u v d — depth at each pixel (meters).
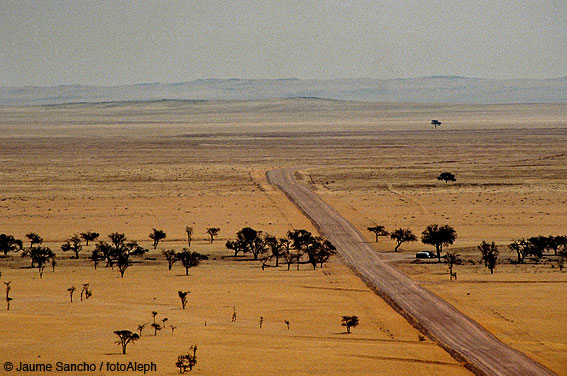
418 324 184.50
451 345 167.12
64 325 168.12
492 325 183.12
